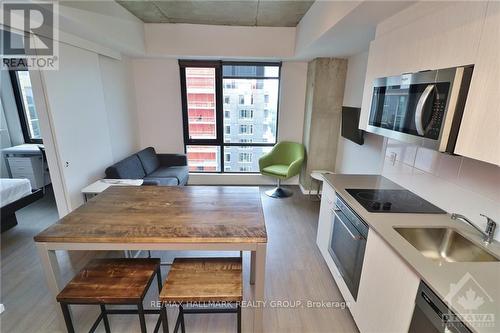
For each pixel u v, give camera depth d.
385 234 1.47
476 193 1.54
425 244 1.61
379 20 2.06
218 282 1.55
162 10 3.34
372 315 1.61
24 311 2.02
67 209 2.83
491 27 1.07
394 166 2.42
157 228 1.64
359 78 3.58
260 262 1.63
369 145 3.13
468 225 1.60
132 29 3.53
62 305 1.57
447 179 1.77
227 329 1.91
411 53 1.60
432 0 1.51
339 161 4.24
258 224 1.72
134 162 3.88
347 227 1.94
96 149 3.32
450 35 1.29
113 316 1.99
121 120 4.03
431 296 1.10
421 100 1.39
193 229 1.64
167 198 2.11
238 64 4.46
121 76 4.01
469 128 1.20
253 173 5.07
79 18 2.41
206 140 4.87
